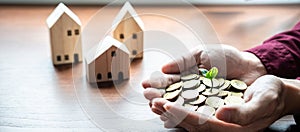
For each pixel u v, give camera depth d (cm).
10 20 103
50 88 73
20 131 60
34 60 83
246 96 61
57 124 62
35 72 78
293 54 73
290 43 75
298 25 82
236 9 111
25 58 84
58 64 82
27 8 111
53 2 113
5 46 89
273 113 56
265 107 54
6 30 97
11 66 80
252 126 56
